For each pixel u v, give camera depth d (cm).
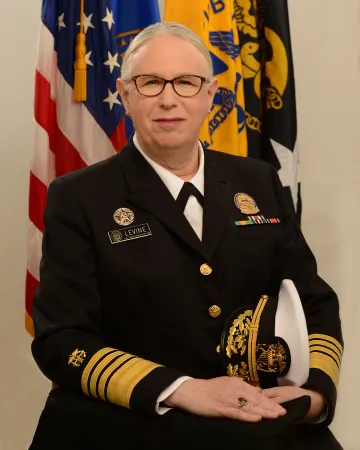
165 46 166
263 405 145
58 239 167
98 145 245
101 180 174
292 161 262
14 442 293
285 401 151
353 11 295
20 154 289
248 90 262
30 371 292
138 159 177
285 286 167
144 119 169
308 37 297
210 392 147
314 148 299
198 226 173
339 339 176
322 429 162
